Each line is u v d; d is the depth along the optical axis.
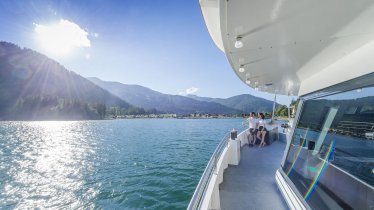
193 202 1.83
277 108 27.47
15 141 42.88
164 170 17.73
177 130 64.38
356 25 1.85
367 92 2.21
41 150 31.20
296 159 3.83
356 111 2.38
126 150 29.08
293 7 1.57
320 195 2.81
